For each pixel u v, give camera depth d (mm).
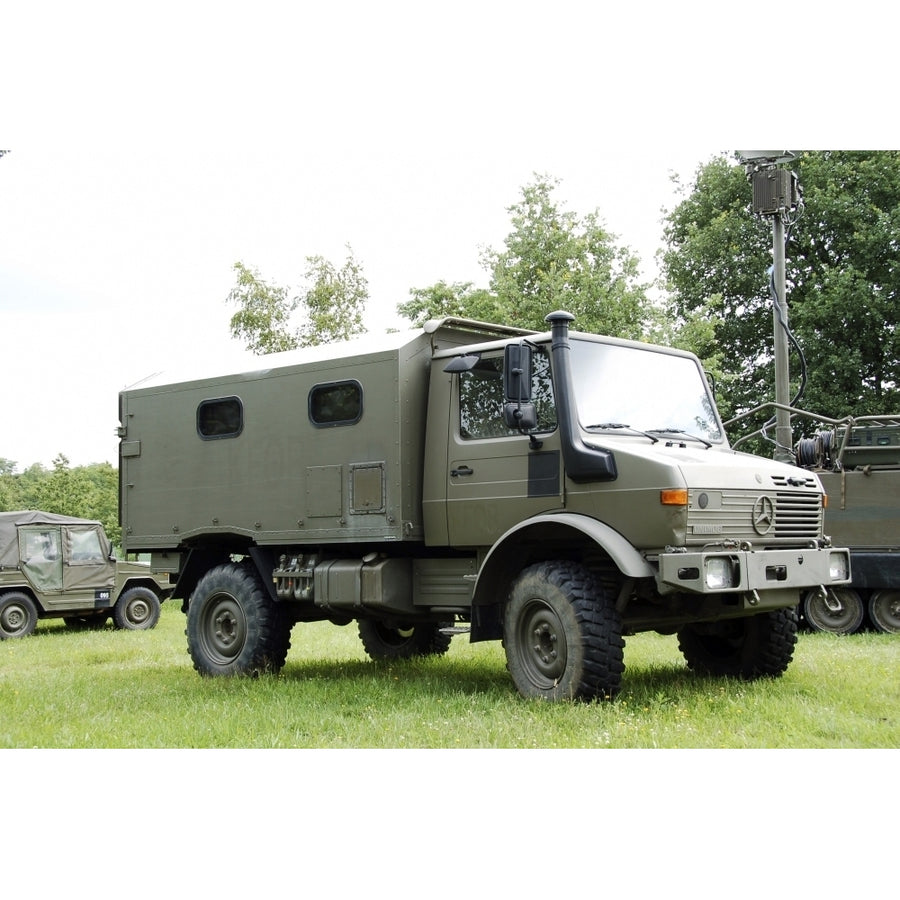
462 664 9086
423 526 7551
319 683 7949
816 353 24516
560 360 6676
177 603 21250
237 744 5828
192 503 8875
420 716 6375
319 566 8094
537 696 6570
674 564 6094
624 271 21203
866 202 25375
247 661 8469
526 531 6793
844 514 12078
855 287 24344
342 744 5762
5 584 15484
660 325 20781
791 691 6887
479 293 21328
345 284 22891
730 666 7727
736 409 26094
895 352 25000
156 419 9203
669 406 7418
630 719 5891
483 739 5668
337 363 7926
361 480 7723
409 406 7562
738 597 6449
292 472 8180
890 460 11961
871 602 12008
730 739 5500
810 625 12547
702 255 26922
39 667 10203
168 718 6602
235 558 9539
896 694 6727
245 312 22391
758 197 13352
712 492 6359
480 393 7285
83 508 32906
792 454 12984
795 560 6613
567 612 6434
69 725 6512
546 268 21203
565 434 6594
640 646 10016
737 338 26766
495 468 7086
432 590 7734
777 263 13367
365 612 7949
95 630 16703
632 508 6359
